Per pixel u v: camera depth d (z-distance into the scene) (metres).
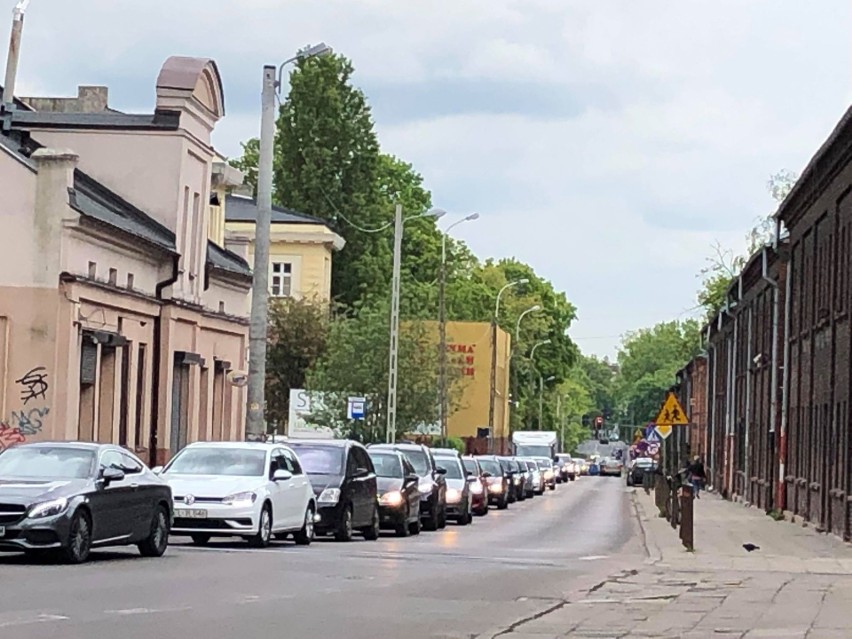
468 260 120.94
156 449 41.81
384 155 101.38
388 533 34.78
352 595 17.02
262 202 32.28
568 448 183.75
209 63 44.81
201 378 46.50
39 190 34.62
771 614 16.31
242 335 50.84
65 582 16.89
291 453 27.64
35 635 12.12
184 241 43.88
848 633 14.48
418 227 99.75
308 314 67.56
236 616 14.30
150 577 18.06
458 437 90.19
